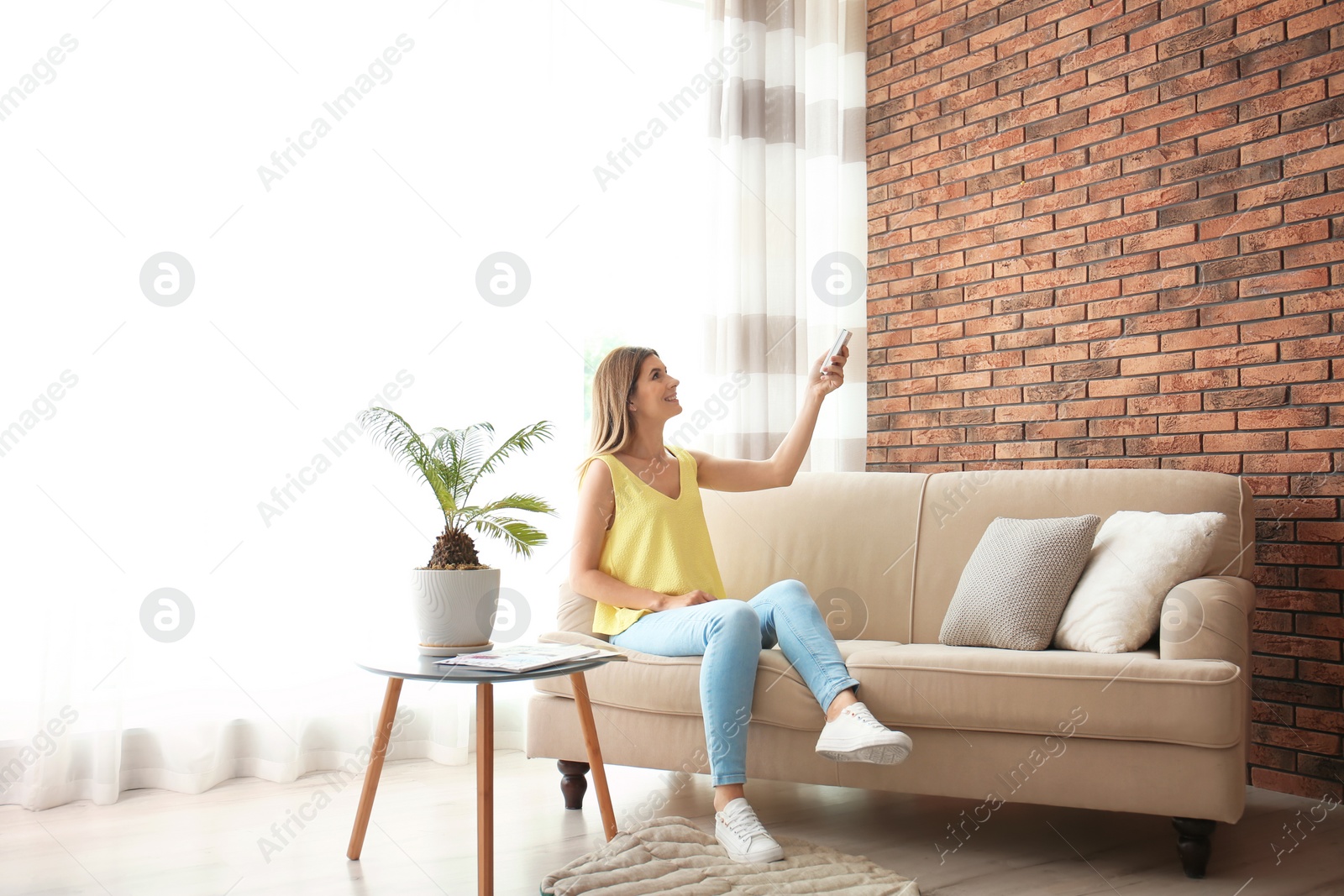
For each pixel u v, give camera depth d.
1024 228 3.17
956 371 3.37
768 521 2.87
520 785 2.65
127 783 2.62
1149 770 1.90
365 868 2.02
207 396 2.70
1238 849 2.11
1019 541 2.35
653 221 3.59
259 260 2.78
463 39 3.10
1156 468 2.80
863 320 3.70
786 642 2.10
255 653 2.71
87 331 2.57
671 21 3.62
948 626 2.36
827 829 2.24
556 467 3.18
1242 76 2.64
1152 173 2.83
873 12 3.71
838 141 3.75
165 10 2.70
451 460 2.29
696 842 2.04
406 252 2.98
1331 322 2.45
